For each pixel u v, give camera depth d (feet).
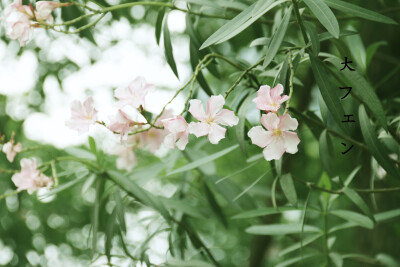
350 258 4.56
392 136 3.94
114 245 5.61
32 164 4.13
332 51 5.57
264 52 4.21
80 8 4.66
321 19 3.45
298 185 5.25
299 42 5.83
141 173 4.72
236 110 4.12
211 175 4.62
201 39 4.10
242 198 4.66
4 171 4.20
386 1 5.13
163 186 6.70
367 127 3.75
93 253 4.31
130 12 5.83
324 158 4.10
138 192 4.31
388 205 5.41
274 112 3.37
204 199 5.28
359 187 5.50
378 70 5.57
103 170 4.39
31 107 6.53
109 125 3.53
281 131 3.35
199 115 3.43
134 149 4.53
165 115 3.82
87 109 3.55
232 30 3.50
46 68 5.91
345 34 3.73
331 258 4.35
